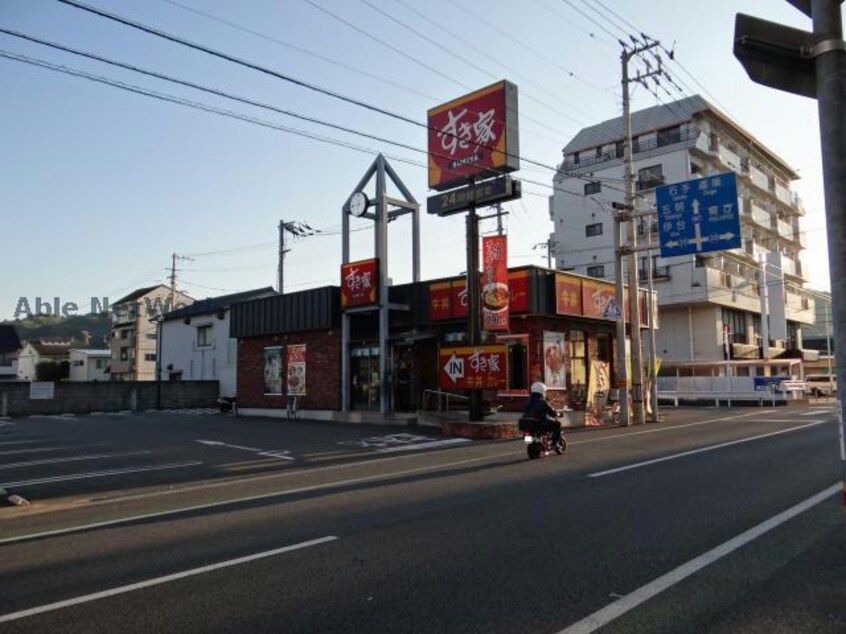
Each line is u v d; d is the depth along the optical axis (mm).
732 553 5914
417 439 17906
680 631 4211
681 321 47656
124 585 5430
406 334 23250
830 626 4250
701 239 18453
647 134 49344
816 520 7109
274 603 4883
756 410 29812
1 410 31703
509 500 8656
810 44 3682
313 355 26312
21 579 5738
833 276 3525
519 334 22359
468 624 4391
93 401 34625
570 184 52969
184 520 8133
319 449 15953
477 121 20828
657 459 12430
